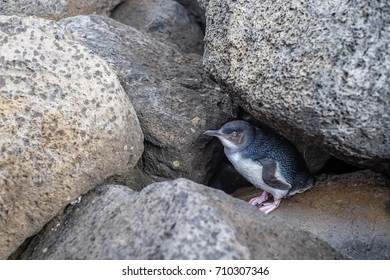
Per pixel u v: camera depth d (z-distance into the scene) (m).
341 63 2.64
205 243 2.41
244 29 2.83
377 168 2.80
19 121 2.69
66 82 2.75
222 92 3.18
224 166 3.25
